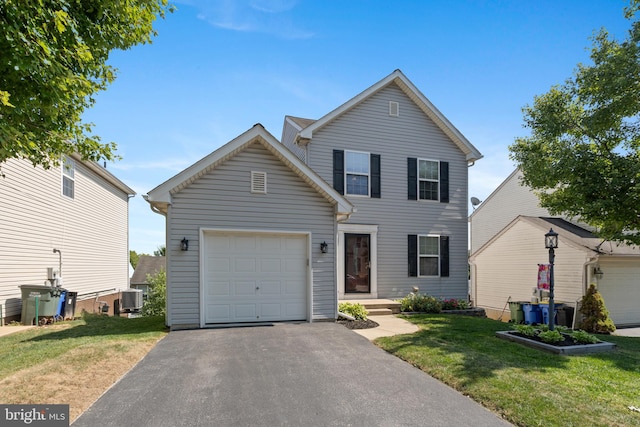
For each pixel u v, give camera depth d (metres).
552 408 3.87
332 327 8.13
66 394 4.19
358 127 12.77
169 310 7.95
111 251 17.89
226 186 8.47
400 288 12.90
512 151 11.98
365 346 6.53
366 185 12.74
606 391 4.38
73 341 6.79
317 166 12.18
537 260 14.41
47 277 11.59
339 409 3.90
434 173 13.71
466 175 14.16
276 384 4.61
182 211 8.16
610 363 5.63
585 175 10.17
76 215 14.00
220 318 8.32
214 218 8.34
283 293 8.79
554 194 11.70
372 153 12.87
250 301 8.54
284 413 3.79
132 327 8.62
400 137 13.29
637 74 9.13
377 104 13.07
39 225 11.47
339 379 4.82
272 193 8.78
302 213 8.98
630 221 9.95
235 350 6.14
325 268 9.05
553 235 7.36
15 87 4.88
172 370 5.10
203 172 8.30
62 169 12.91
